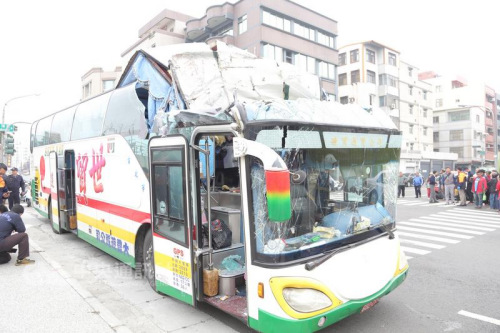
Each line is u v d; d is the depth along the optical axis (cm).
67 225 892
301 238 362
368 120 459
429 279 635
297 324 329
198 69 503
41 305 498
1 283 584
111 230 672
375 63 4259
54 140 995
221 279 435
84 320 454
